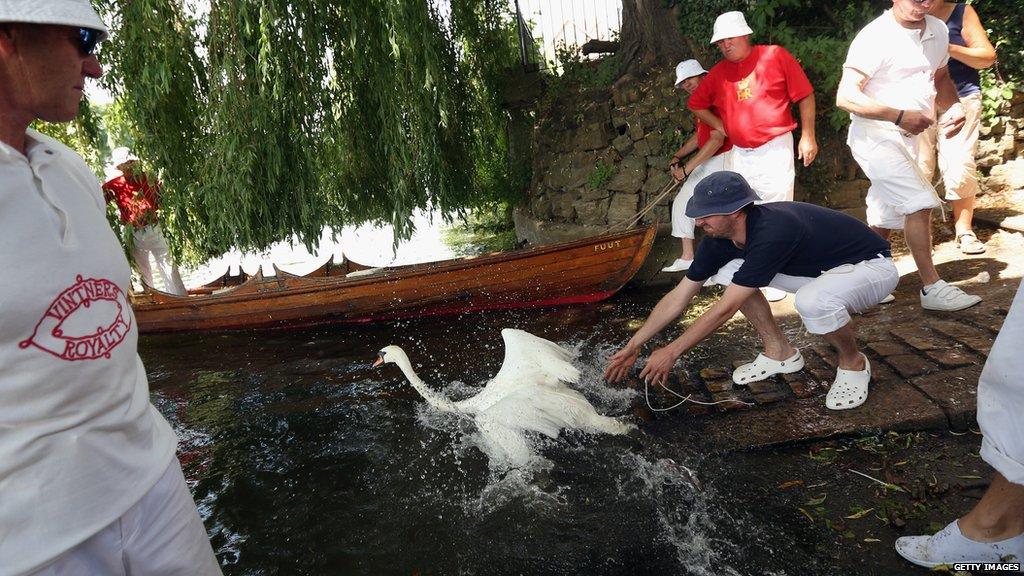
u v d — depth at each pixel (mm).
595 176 7828
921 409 3488
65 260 1597
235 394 5371
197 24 6203
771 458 3451
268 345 6574
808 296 3523
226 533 3529
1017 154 7180
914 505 2943
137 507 1831
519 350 4105
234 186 6078
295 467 4094
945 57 4617
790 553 2809
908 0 4180
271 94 5973
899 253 6094
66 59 1645
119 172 7145
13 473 1565
